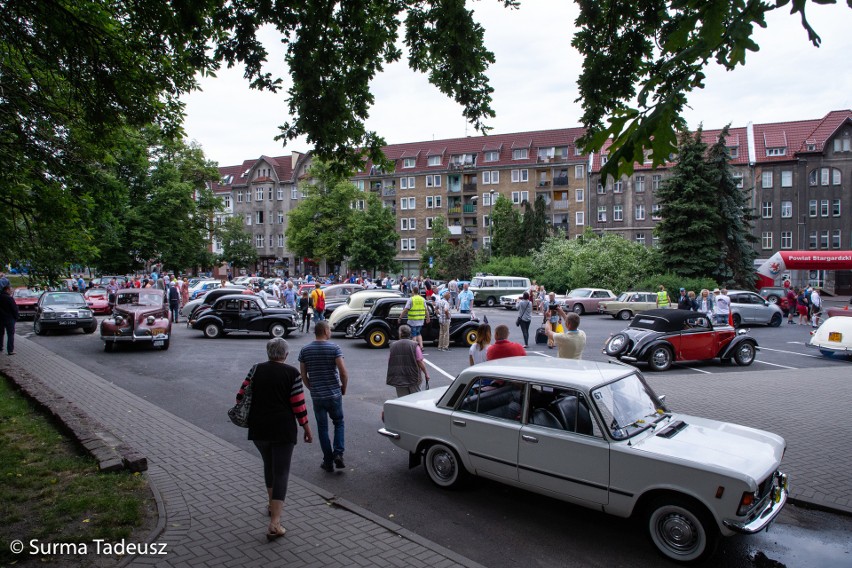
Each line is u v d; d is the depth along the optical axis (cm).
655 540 488
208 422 902
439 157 7375
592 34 669
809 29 283
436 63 766
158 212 3959
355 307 2034
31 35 757
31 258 1055
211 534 498
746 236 3566
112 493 564
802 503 599
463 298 2403
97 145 955
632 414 546
